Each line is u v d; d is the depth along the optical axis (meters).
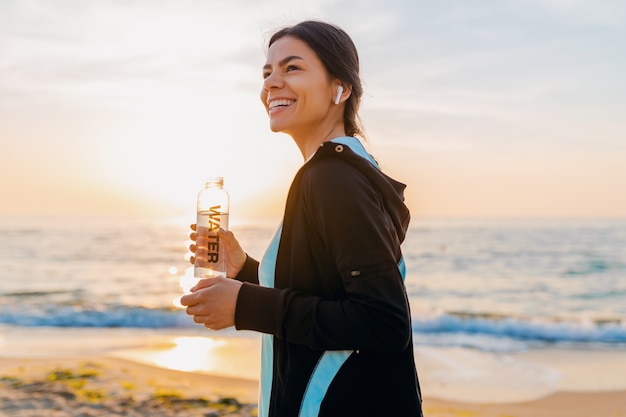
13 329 12.77
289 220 1.40
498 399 7.50
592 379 8.73
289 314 1.26
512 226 70.88
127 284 24.36
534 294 22.98
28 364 7.80
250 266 1.80
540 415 6.81
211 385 7.32
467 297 22.14
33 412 5.45
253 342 10.81
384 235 1.26
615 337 12.90
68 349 10.16
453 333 13.31
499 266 32.00
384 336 1.22
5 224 73.62
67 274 27.72
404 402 1.32
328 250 1.30
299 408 1.31
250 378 7.94
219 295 1.31
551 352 11.16
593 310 19.50
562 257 36.12
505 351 11.16
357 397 1.30
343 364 1.31
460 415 6.58
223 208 1.60
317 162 1.35
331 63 1.52
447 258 35.53
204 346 10.42
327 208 1.28
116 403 5.80
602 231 59.44
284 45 1.54
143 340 11.24
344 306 1.23
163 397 6.05
